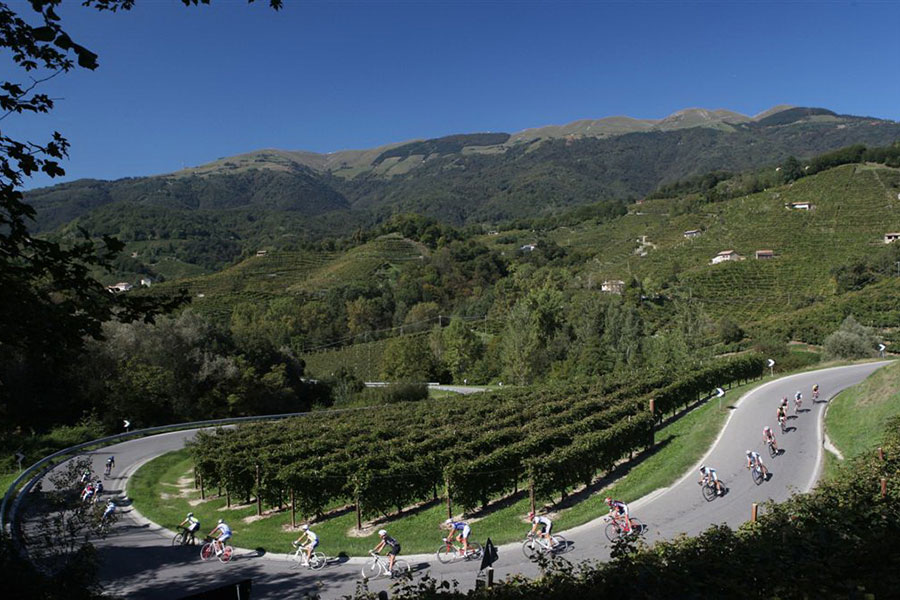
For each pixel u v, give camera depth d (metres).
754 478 25.95
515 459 28.14
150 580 19.11
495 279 153.25
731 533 11.20
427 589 10.06
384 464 28.19
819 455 28.69
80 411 49.84
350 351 102.44
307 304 118.50
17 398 43.81
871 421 29.55
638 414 34.47
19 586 9.68
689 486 26.33
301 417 50.34
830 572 8.71
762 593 8.43
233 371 59.59
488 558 14.56
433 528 24.50
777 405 39.53
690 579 8.65
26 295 8.17
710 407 42.72
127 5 7.68
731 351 75.88
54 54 7.43
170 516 28.08
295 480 26.27
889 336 67.56
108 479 34.28
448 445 32.22
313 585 18.45
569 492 28.39
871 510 11.45
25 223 7.77
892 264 87.81
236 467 29.50
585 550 20.09
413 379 79.88
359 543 22.84
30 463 36.31
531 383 73.56
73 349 9.30
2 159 7.36
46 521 15.50
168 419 54.44
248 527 26.56
